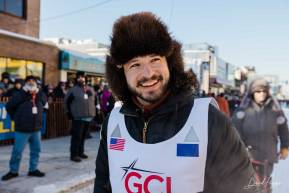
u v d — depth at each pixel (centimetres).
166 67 102
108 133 113
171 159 91
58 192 293
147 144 98
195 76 110
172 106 98
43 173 341
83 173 359
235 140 92
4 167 368
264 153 225
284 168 348
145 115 103
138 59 99
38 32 1050
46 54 946
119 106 126
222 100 701
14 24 936
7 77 728
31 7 1008
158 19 101
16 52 830
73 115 413
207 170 89
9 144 517
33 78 329
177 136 93
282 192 250
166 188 90
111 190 112
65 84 718
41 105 345
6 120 502
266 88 230
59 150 487
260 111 230
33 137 336
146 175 94
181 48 111
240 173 89
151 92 99
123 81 116
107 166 118
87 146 539
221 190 89
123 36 99
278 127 232
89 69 1084
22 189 293
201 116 94
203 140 90
